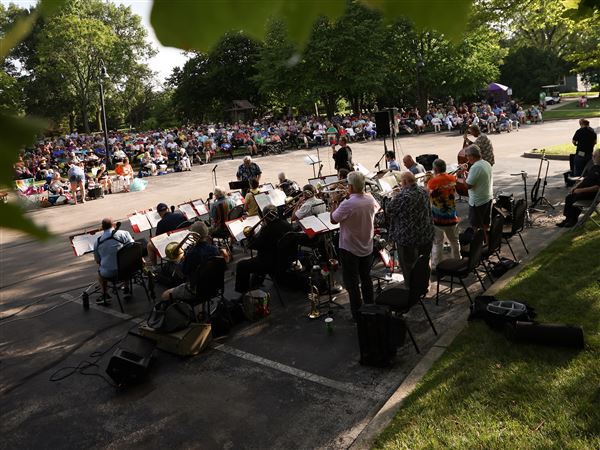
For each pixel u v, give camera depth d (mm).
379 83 35312
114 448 4668
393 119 14406
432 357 5340
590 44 24031
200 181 22281
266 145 29703
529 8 10891
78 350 6762
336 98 41281
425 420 4242
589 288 6293
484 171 7699
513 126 30781
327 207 9914
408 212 6426
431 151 24609
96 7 43781
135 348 5867
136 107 66250
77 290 9125
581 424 3873
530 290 6512
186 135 34562
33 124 392
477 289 7254
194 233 6777
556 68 48562
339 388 5219
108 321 7633
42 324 7711
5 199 393
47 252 11906
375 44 34250
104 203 18641
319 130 31062
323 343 6207
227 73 49312
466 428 4051
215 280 6742
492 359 4988
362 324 5469
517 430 3934
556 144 22391
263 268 7398
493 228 7281
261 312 7066
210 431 4762
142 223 10172
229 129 35125
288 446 4438
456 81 37938
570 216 9508
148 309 7953
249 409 5027
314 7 456
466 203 12461
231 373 5730
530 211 10602
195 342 6207
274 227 7367
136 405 5301
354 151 27172
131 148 30406
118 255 7656
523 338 5160
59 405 5457
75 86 41812
